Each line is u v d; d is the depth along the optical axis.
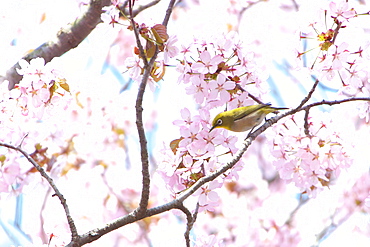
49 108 9.62
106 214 16.34
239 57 9.42
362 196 17.86
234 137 9.10
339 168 9.36
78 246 7.37
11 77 10.66
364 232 17.52
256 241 18.05
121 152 15.68
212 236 9.48
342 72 9.44
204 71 8.97
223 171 8.19
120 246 17.20
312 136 9.45
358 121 16.53
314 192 9.79
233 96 9.86
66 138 13.73
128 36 18.14
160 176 9.13
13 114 9.76
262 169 20.45
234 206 18.30
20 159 11.41
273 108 11.59
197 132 8.99
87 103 14.51
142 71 9.36
